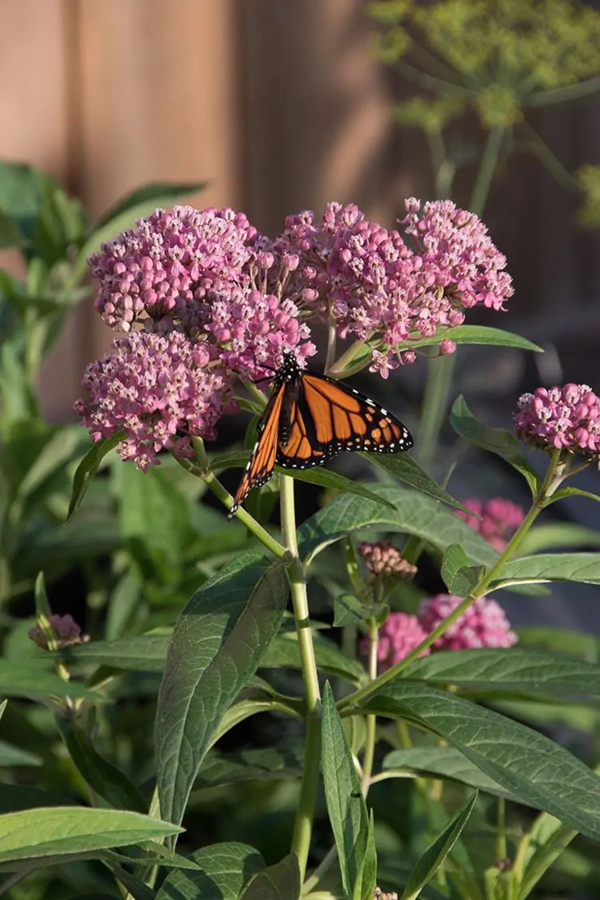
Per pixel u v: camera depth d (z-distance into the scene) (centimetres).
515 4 261
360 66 303
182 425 147
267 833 178
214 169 287
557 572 150
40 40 261
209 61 283
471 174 324
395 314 149
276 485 157
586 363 315
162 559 180
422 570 202
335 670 155
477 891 157
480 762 145
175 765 141
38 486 187
